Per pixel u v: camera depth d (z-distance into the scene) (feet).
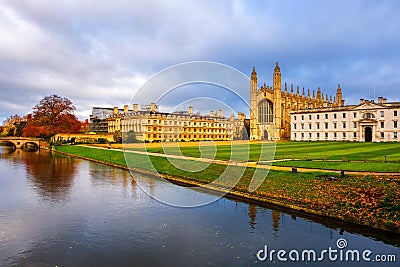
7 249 47.09
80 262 42.65
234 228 55.26
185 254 44.68
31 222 59.67
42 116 305.32
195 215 62.49
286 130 374.43
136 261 42.75
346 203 62.54
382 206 58.03
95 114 449.89
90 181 104.06
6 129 526.16
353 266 40.81
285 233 52.90
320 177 76.38
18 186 95.61
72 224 58.34
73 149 234.58
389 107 271.69
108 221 59.72
